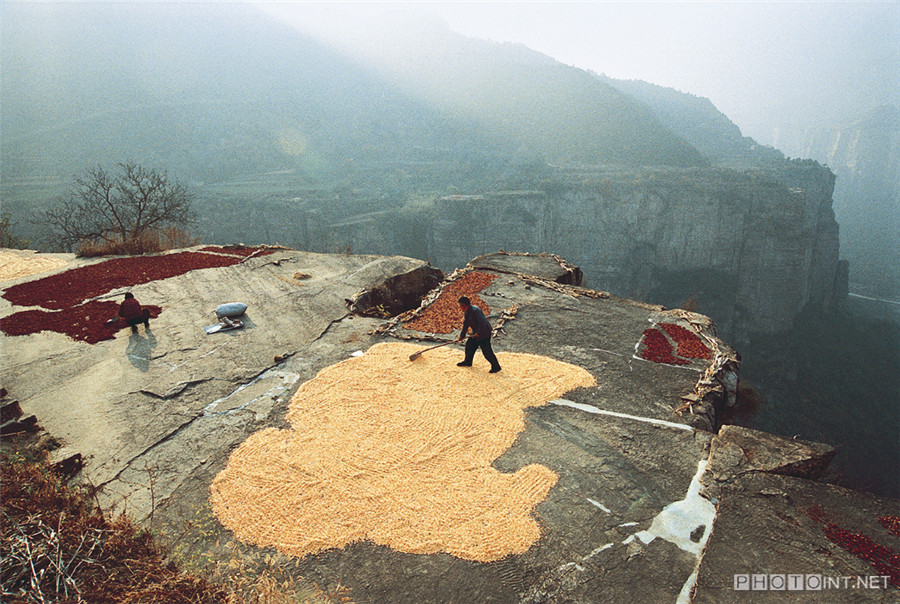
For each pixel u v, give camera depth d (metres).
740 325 111.00
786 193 102.75
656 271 111.81
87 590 4.93
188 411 8.84
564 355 10.92
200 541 6.06
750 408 12.13
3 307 13.54
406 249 123.38
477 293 14.74
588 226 112.50
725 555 5.62
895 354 121.88
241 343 11.52
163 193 29.78
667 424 8.38
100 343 11.46
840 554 5.57
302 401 8.96
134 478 7.21
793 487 6.66
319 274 16.70
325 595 5.27
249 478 7.05
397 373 9.84
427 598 5.32
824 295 135.38
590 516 6.38
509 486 6.85
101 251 19.31
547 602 5.24
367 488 6.80
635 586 5.40
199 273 16.62
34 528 5.49
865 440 89.50
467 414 8.48
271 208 118.44
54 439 7.91
